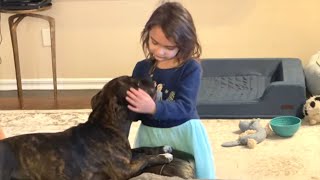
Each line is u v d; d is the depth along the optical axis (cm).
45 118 342
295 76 333
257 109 324
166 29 162
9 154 153
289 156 275
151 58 182
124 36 402
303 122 318
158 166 165
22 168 154
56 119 340
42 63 411
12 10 357
